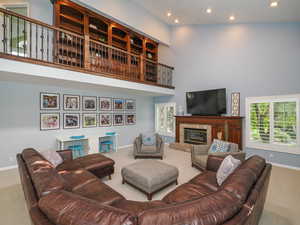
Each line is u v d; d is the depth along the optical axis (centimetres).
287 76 391
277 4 339
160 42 606
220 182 198
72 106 470
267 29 423
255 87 439
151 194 237
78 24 448
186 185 206
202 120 527
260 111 429
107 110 554
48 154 270
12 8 409
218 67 514
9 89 369
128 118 621
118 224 77
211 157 268
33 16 408
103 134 518
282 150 391
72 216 83
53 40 375
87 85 411
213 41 526
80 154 463
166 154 497
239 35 471
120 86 442
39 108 411
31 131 399
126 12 478
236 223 89
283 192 266
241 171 153
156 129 706
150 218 82
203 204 93
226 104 492
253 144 438
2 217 201
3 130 363
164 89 588
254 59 443
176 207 90
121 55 531
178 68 618
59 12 395
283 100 392
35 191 132
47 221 90
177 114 626
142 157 454
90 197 174
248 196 122
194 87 574
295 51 383
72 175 231
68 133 461
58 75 325
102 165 294
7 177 319
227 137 470
